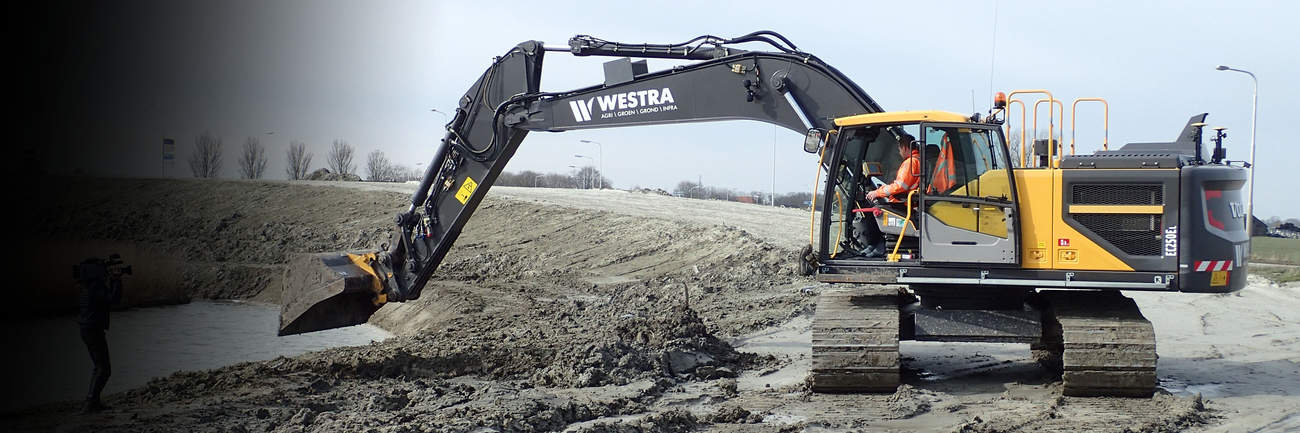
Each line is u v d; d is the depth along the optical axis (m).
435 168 12.24
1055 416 9.18
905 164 10.09
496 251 29.66
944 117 9.86
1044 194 9.81
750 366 12.38
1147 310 17.95
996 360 12.63
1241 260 9.89
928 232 9.95
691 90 11.34
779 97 10.95
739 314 17.31
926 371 11.88
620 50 11.66
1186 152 10.09
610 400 9.62
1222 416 9.39
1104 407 9.56
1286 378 11.47
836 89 10.67
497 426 8.20
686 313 13.30
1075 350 9.80
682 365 11.84
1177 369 12.12
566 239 30.56
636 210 37.09
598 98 11.74
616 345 11.56
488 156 12.11
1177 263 9.56
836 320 10.23
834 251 10.38
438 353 12.15
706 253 26.02
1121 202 9.68
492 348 12.56
